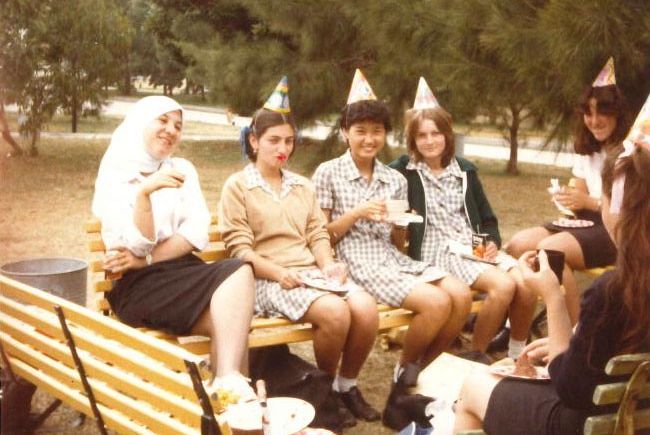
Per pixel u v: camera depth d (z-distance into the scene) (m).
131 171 3.94
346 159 4.64
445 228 4.82
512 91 6.78
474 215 4.89
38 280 4.16
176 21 20.14
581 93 5.32
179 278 3.72
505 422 2.74
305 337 4.02
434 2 8.25
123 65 16.11
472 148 19.88
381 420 4.07
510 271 4.62
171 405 2.81
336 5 11.97
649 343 2.45
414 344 4.26
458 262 4.65
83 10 14.92
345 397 4.14
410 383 3.89
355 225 4.57
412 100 11.63
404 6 8.40
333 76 12.48
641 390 2.52
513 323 4.58
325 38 12.47
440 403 3.52
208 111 34.31
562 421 2.64
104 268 3.93
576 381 2.51
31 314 3.49
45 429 3.91
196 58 15.05
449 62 7.04
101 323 3.04
